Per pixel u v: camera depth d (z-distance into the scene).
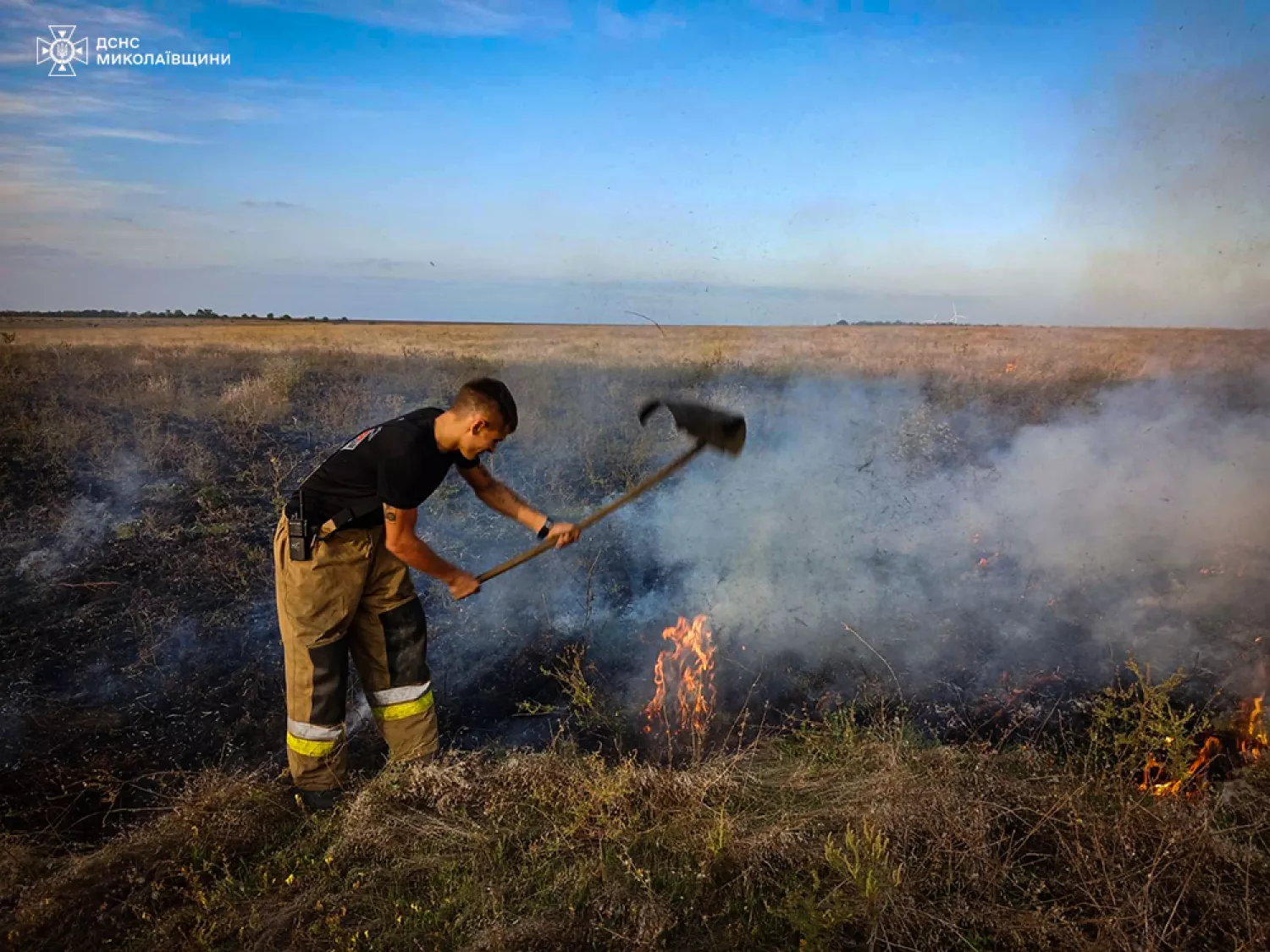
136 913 2.05
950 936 1.94
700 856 2.16
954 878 2.09
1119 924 1.88
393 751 2.78
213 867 2.25
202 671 3.58
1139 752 2.67
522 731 3.21
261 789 2.56
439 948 1.94
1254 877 2.06
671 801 2.40
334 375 10.80
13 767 2.91
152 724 3.21
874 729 2.94
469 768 2.54
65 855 2.46
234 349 15.75
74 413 7.29
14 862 2.22
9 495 5.33
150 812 2.71
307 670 2.55
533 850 2.21
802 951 1.88
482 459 6.54
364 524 2.56
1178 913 1.99
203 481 5.83
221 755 3.03
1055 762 2.69
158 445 6.46
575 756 2.71
